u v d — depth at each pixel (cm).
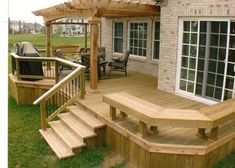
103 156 531
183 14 680
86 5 664
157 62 997
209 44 641
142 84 886
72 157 530
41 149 570
